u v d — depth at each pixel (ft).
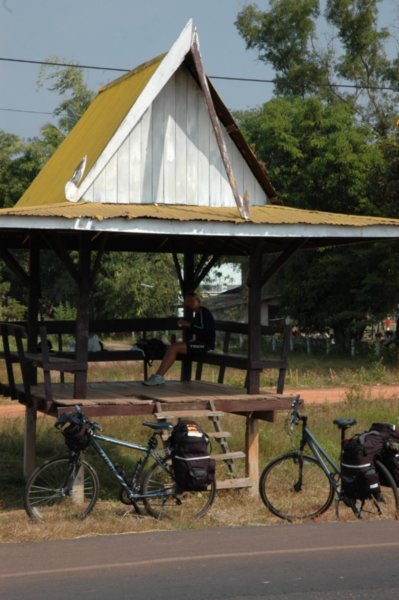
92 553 25.04
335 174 124.98
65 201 38.34
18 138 168.86
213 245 46.44
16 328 38.60
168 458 33.45
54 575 22.22
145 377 46.85
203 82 38.40
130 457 46.65
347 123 131.44
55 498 34.01
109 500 37.11
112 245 48.62
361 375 87.40
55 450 48.73
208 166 40.60
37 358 37.32
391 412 61.05
